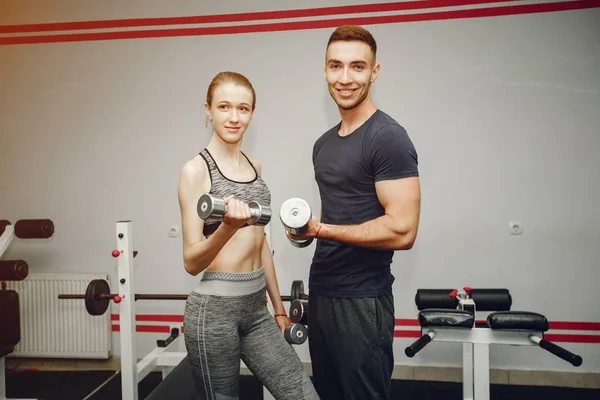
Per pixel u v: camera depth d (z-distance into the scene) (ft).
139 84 8.55
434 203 8.02
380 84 7.99
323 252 4.25
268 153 8.31
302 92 8.16
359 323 4.02
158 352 7.52
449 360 8.18
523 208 7.83
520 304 7.92
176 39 8.40
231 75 3.74
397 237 3.77
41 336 8.75
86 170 8.77
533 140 7.74
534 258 7.86
